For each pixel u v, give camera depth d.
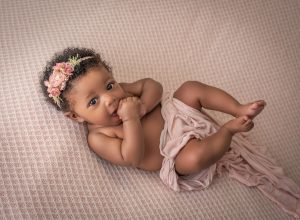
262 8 1.84
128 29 1.69
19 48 1.54
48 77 1.29
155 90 1.40
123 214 1.24
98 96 1.25
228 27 1.78
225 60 1.71
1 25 1.64
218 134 1.24
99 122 1.28
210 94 1.35
